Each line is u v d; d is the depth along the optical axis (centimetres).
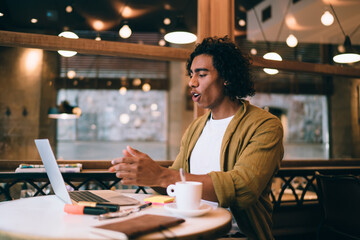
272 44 635
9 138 616
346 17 469
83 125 1012
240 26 560
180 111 874
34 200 97
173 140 890
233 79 116
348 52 369
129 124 1030
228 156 111
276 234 210
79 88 733
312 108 963
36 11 471
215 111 122
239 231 111
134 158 85
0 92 618
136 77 800
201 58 118
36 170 147
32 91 634
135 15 536
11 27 366
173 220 69
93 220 72
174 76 836
